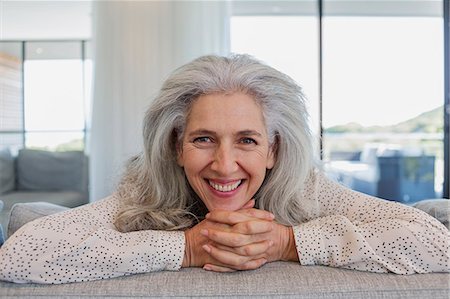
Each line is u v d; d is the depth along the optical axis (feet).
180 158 2.85
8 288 2.10
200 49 10.22
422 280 2.16
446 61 11.82
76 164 11.72
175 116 2.71
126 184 3.17
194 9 10.21
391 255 2.27
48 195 10.99
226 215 2.37
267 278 2.16
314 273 2.23
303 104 2.91
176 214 2.95
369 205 2.84
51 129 13.46
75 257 2.17
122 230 2.78
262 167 2.64
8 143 13.50
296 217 3.03
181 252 2.33
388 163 13.09
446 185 11.94
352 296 2.04
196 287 2.07
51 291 2.07
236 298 2.02
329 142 12.69
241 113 2.48
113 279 2.19
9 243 2.20
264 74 2.63
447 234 2.37
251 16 12.32
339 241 2.38
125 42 10.16
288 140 2.86
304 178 2.99
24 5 12.42
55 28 13.33
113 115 10.16
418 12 12.73
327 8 12.60
